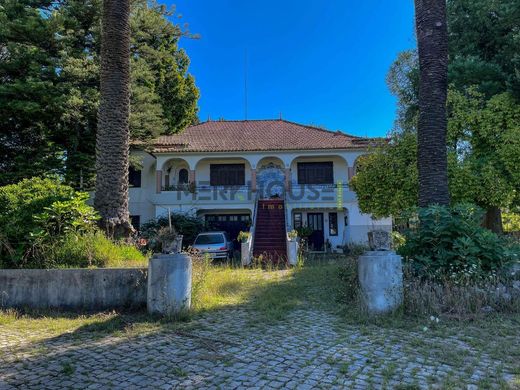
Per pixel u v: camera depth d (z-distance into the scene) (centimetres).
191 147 2566
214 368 447
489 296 674
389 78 2017
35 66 1692
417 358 467
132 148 2409
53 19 1738
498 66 1451
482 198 1281
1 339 570
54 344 545
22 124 1878
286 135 2825
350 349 509
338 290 928
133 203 2578
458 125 1348
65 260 846
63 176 1984
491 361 452
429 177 909
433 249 784
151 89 2303
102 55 1091
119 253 905
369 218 2436
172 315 675
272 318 686
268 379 412
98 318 691
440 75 932
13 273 780
